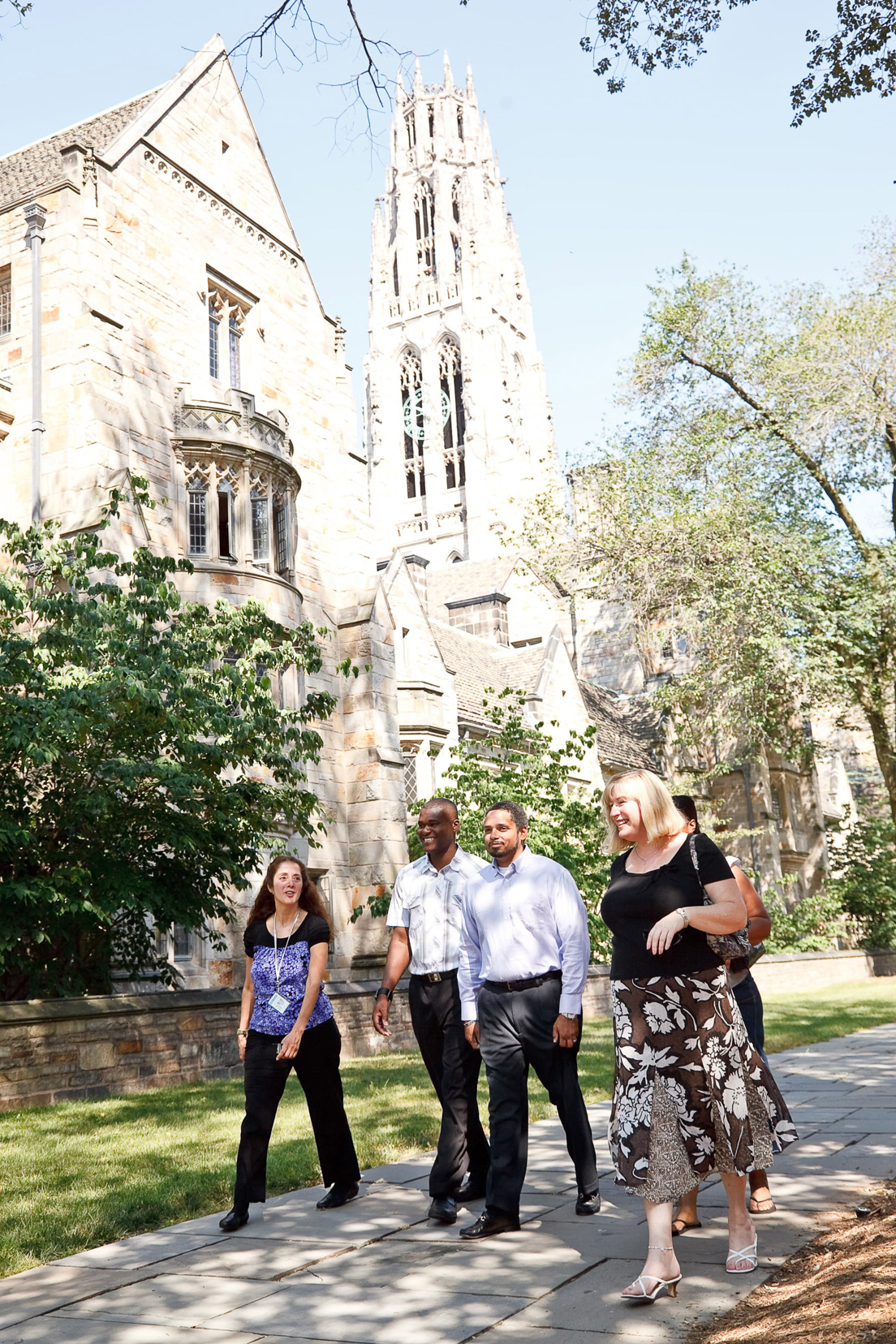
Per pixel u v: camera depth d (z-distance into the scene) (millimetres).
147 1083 12789
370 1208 6109
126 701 13109
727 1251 4863
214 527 20891
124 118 24000
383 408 87875
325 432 25578
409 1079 12102
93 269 19812
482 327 84250
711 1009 4578
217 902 14984
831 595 29344
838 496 30266
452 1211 5699
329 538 25125
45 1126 9609
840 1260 4293
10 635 13219
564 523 32844
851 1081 10055
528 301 93875
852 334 28203
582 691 43188
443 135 90062
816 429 28406
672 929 4465
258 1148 5949
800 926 32562
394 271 90938
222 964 19484
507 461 82125
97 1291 4820
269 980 6148
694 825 6277
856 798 57062
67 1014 11844
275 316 24672
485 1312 4281
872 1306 3631
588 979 21438
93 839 13984
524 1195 6176
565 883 5777
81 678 12742
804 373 28281
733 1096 4508
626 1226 5387
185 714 13586
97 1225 5809
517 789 21453
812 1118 8062
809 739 36969
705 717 31875
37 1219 5988
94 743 13516
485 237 88250
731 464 29125
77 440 19203
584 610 49969
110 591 14500
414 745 28156
